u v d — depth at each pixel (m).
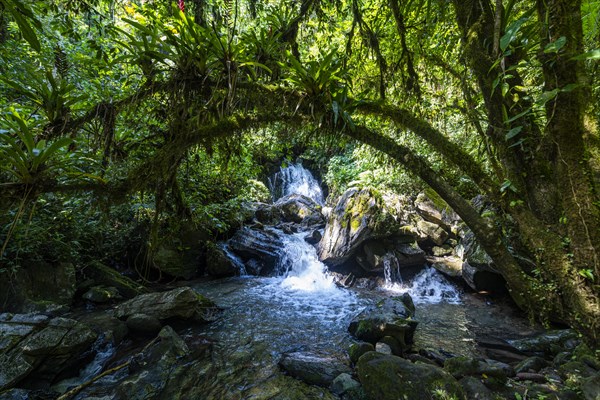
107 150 1.60
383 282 5.86
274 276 6.52
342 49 3.46
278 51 2.02
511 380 2.71
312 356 3.25
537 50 1.14
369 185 6.79
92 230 4.73
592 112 1.05
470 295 5.19
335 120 1.38
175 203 2.21
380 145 1.47
